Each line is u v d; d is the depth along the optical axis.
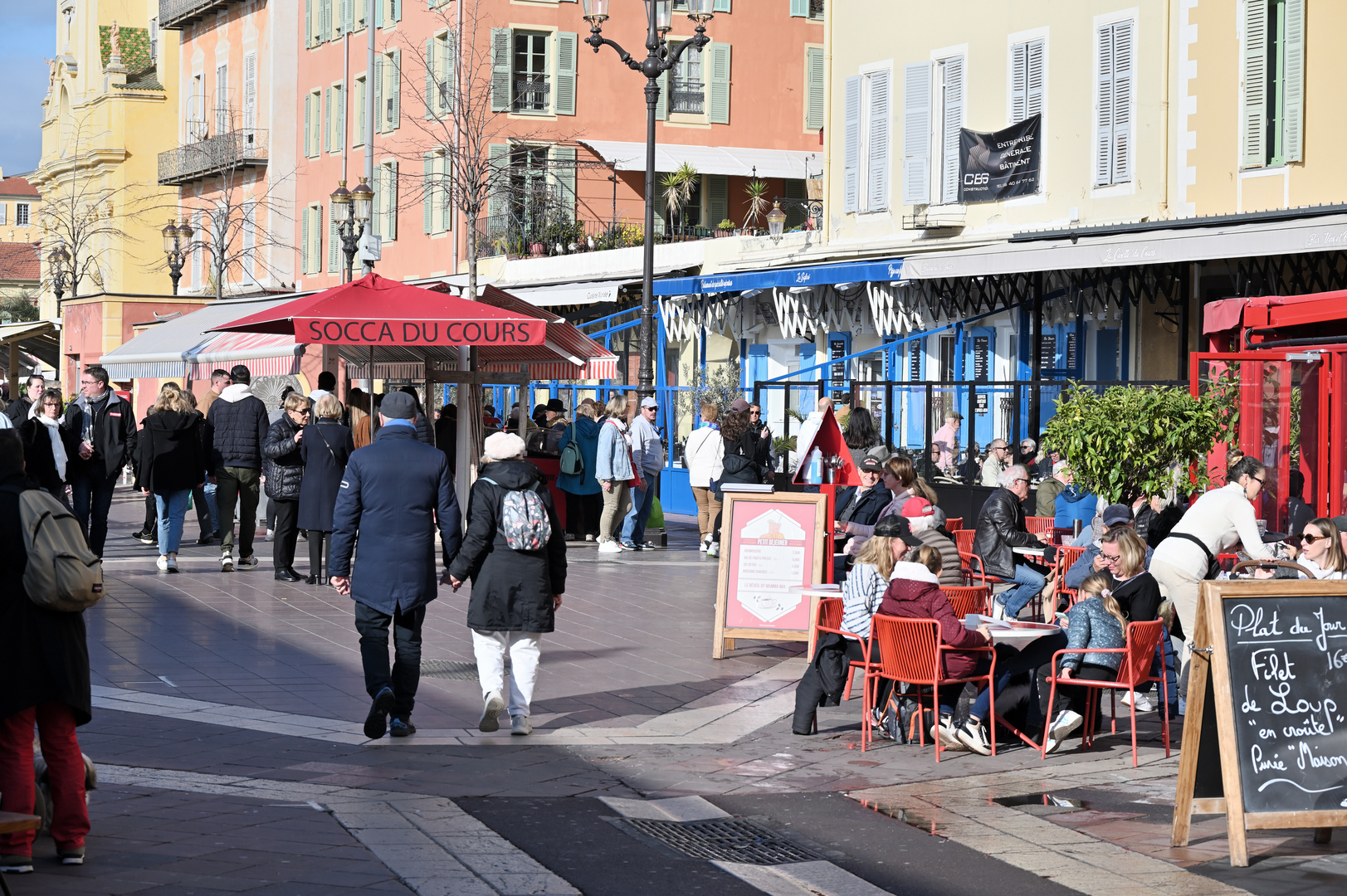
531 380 22.45
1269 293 20.06
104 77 67.19
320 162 50.50
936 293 25.17
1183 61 21.67
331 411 16.06
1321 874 6.91
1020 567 14.22
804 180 44.28
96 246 66.38
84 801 6.52
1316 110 19.83
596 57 42.69
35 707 6.44
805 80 44.88
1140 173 22.30
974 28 25.34
